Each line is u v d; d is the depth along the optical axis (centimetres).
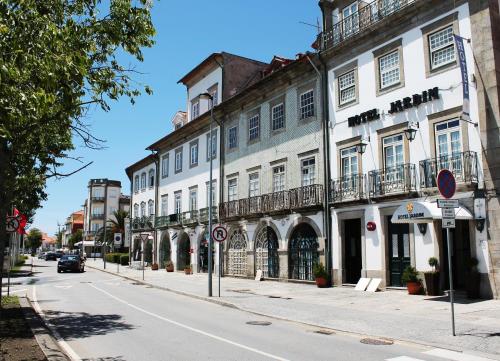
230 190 2988
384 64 1902
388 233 1817
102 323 1169
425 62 1711
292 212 2311
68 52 659
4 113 590
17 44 590
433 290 1566
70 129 890
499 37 1525
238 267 2814
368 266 1869
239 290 2017
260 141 2686
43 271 3997
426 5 1705
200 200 3406
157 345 889
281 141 2494
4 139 625
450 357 789
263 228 2592
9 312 1276
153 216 4350
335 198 2061
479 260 1466
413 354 814
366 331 1024
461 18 1595
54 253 7531
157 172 4350
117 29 802
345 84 2097
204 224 3278
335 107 2131
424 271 1625
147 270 3944
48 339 887
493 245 1431
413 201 1684
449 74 1625
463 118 1459
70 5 773
